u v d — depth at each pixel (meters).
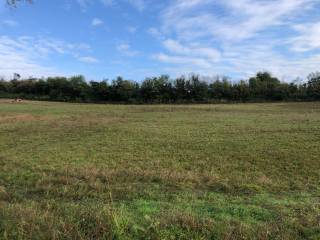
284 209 8.09
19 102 77.00
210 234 6.13
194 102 85.12
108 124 31.30
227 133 23.97
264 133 23.53
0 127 29.11
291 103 71.00
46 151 17.83
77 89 92.25
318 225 6.69
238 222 6.86
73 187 10.51
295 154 16.44
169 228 6.30
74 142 20.88
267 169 13.89
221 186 11.10
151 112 47.94
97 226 6.16
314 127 26.12
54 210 7.41
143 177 12.08
